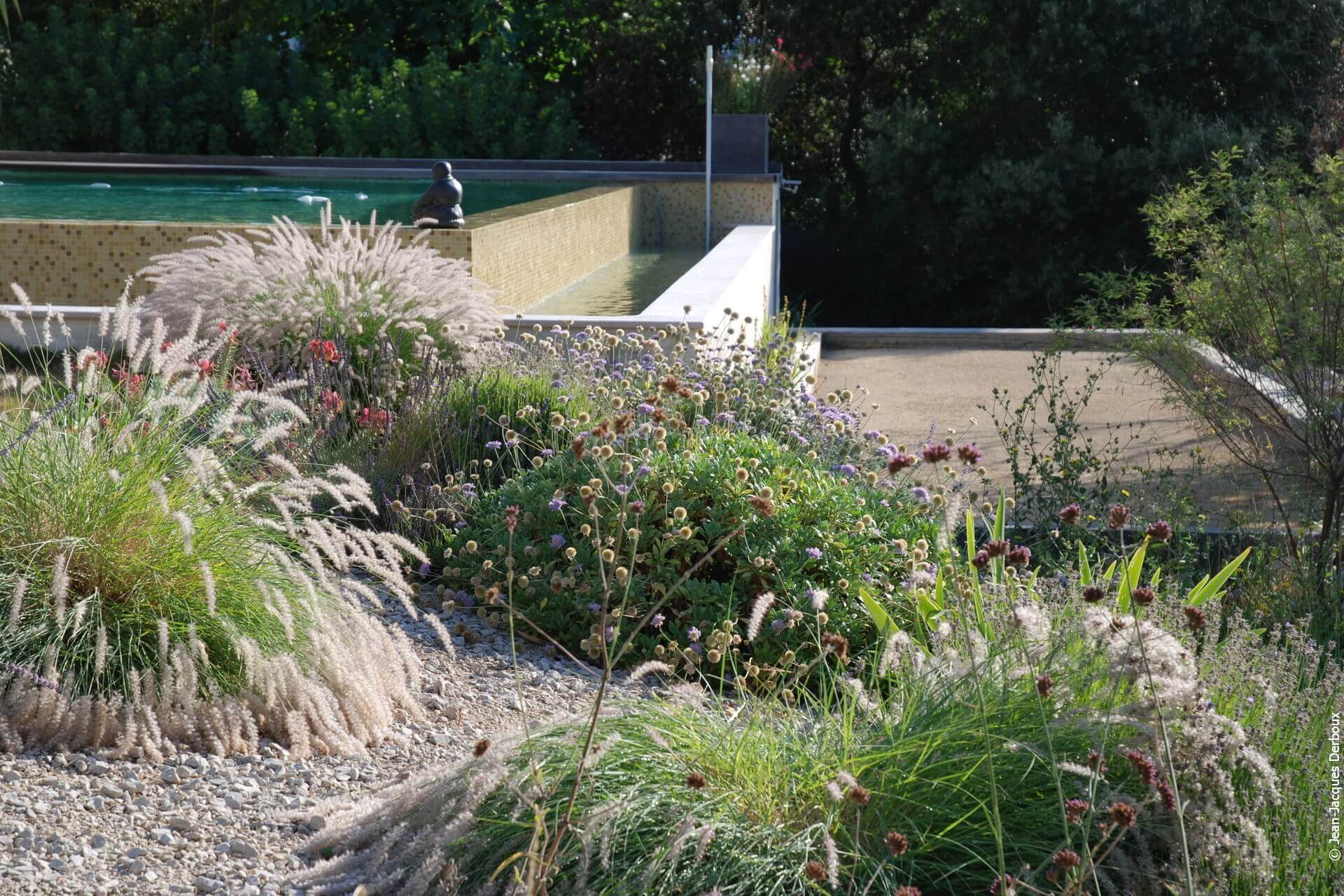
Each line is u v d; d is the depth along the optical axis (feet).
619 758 9.00
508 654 13.66
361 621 11.64
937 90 67.97
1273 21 56.90
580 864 7.70
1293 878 8.47
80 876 8.36
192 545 10.15
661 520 14.64
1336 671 11.25
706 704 10.71
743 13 67.31
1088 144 59.41
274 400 11.93
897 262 67.31
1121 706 8.87
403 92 62.85
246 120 63.87
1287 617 14.60
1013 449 19.60
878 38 67.15
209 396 15.07
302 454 16.62
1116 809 7.15
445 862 8.14
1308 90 52.65
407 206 46.32
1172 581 14.84
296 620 11.49
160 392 12.66
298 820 9.41
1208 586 13.08
